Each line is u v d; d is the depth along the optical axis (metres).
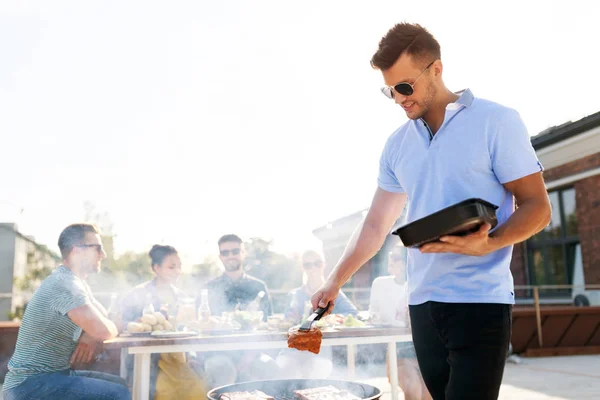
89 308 2.54
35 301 2.53
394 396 3.08
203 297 3.26
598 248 8.22
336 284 1.69
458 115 1.38
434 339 1.40
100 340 2.60
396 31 1.37
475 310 1.31
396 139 1.57
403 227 1.20
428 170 1.43
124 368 3.58
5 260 15.56
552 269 9.30
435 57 1.37
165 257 3.89
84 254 2.73
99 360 3.97
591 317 7.32
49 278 2.60
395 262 3.90
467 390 1.27
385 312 3.85
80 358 2.63
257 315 3.38
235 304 4.10
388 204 1.68
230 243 4.16
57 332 2.50
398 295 3.86
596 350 7.13
